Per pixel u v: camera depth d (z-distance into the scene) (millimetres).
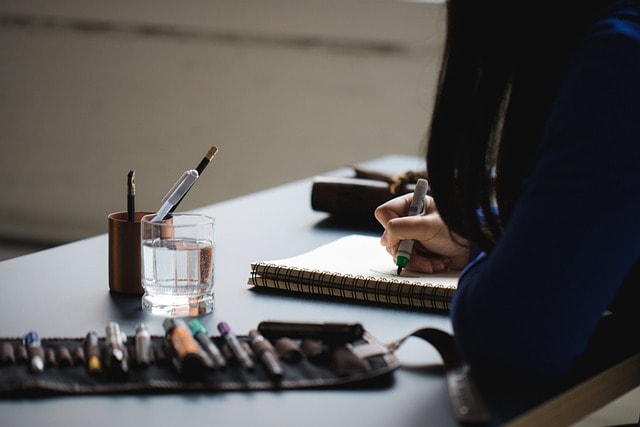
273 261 1487
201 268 1279
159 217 1327
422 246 1523
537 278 968
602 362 1123
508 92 1129
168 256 1266
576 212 954
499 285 993
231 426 905
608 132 953
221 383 1004
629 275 1190
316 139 4430
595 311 984
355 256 1560
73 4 4609
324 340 1098
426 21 4137
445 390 1018
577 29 1074
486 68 1108
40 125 4824
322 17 4277
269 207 2098
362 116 4332
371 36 4227
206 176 4633
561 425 1038
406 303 1360
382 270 1472
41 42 4715
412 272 1471
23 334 1162
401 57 4215
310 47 4336
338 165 4430
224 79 4492
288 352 1065
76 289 1393
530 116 1103
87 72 4684
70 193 4871
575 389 1042
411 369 1083
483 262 1198
